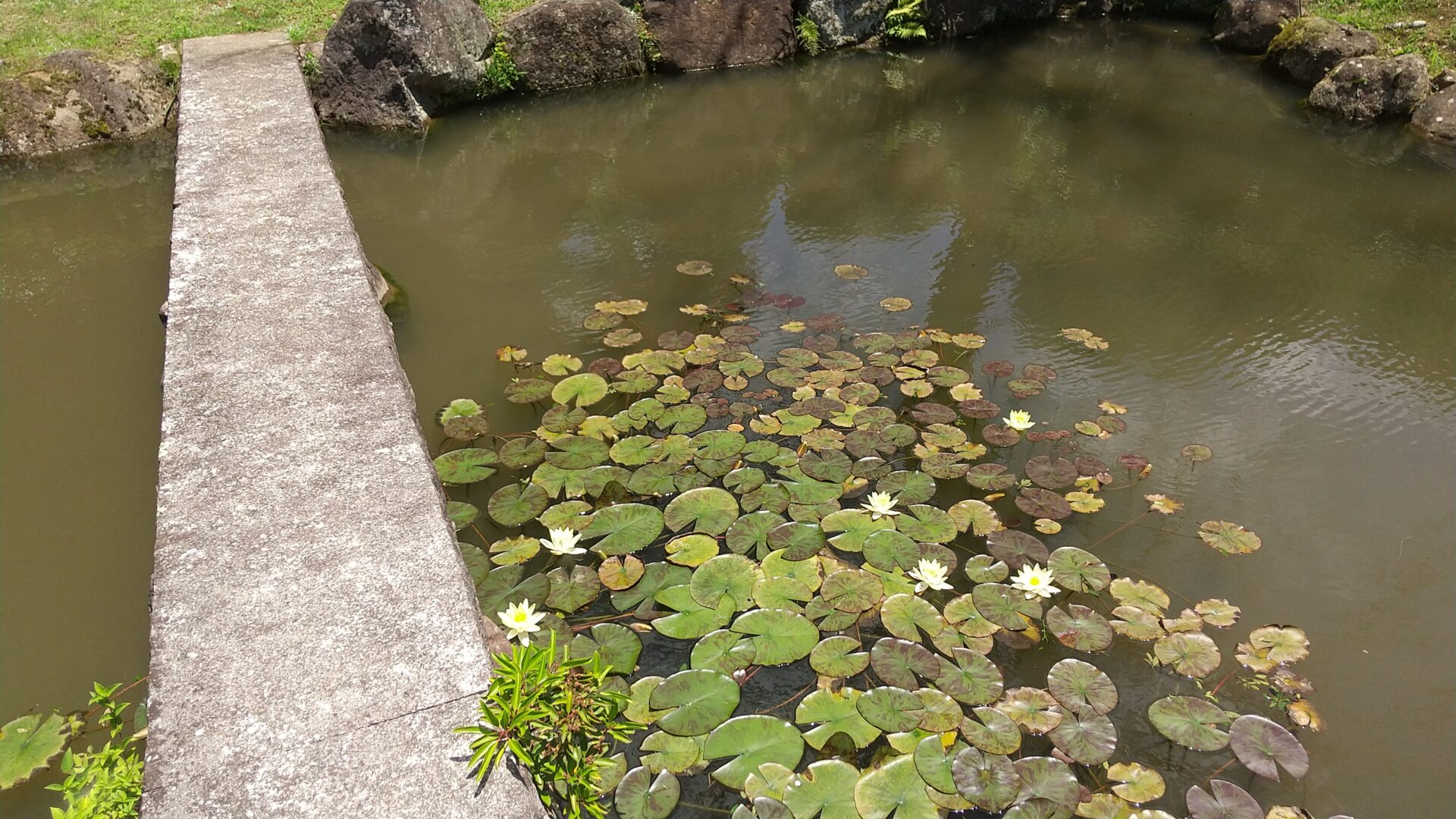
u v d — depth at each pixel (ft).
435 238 14.75
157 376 11.25
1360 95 19.94
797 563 8.19
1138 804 6.36
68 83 17.46
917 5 24.30
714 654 7.32
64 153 17.28
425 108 19.51
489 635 6.34
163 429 7.32
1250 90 21.90
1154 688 7.38
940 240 14.90
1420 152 18.54
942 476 9.32
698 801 6.36
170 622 5.61
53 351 11.69
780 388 10.80
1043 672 7.43
